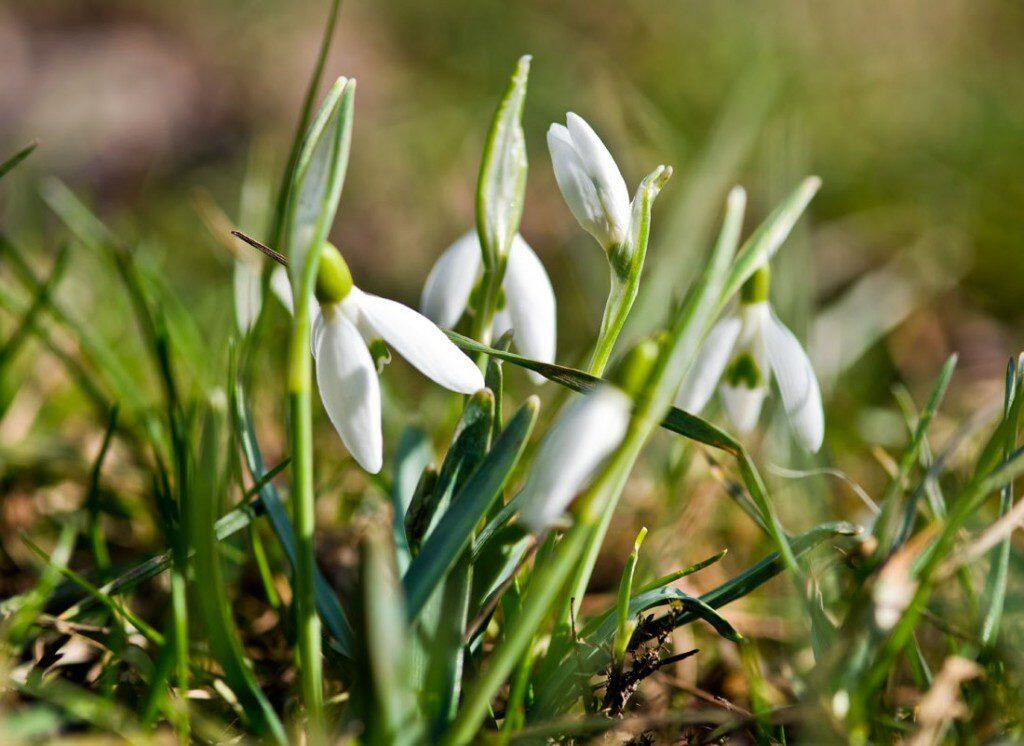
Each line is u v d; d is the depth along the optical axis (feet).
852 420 2.10
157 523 1.57
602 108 2.89
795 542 1.34
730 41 4.00
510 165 1.36
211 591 1.26
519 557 1.36
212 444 1.25
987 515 1.56
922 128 3.57
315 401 1.81
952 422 2.05
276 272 1.56
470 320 1.40
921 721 1.30
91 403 1.79
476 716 1.22
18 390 1.73
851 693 1.29
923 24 4.44
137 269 1.71
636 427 1.21
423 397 2.28
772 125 3.00
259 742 1.32
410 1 4.56
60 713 1.34
